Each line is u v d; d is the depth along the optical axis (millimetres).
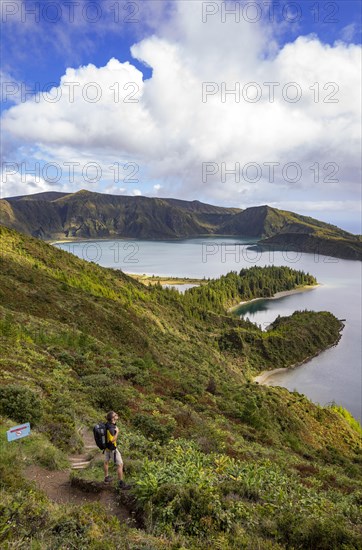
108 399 20719
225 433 24156
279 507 9500
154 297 142500
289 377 120438
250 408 34781
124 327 60719
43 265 98188
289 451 30531
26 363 23266
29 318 41469
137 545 6758
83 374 26922
